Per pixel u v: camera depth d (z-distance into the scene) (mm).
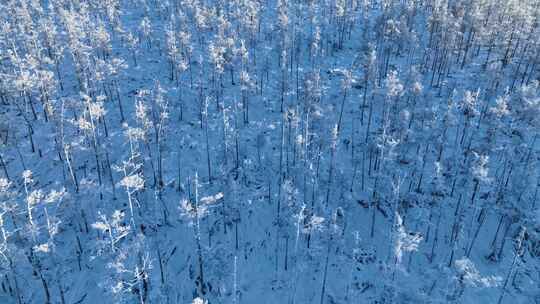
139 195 53031
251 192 55000
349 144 63125
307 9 118188
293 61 89375
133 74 81625
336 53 93812
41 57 76000
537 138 60125
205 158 60219
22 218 47844
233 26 102312
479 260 46906
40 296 41750
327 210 51844
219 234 49781
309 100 62688
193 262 46562
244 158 60375
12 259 35406
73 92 73562
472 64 85188
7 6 101125
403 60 88750
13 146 60219
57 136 56250
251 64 83000
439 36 83250
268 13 116188
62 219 49031
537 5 93688
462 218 49625
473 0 92062
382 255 47875
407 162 57938
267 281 45500
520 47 86812
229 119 67500
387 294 41688
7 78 61656
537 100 50781
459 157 55750
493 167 55406
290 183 49062
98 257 45281
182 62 73438
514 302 42438
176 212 51969
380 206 52906
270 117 69875
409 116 58000
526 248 47062
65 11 86875
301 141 53281
